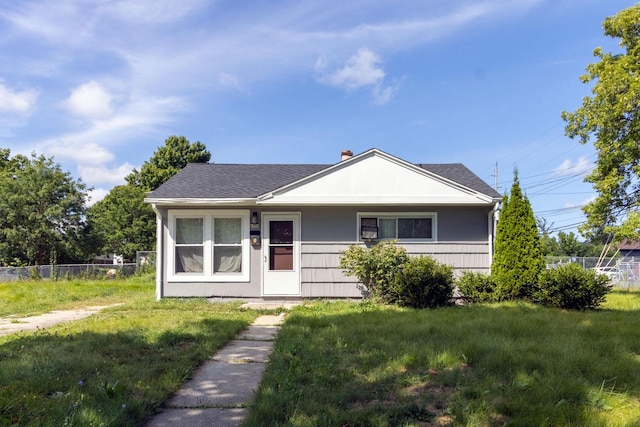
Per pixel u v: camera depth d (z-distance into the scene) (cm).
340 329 655
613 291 1495
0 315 905
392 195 1084
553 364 447
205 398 386
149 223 3788
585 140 1545
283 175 1281
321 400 365
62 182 2689
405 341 564
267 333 679
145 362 468
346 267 1069
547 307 925
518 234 1005
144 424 331
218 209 1117
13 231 2448
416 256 1098
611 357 490
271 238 1124
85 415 308
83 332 621
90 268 1944
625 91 1373
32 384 376
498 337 573
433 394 384
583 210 1570
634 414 340
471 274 1037
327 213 1122
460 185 1078
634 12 1417
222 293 1110
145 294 1270
